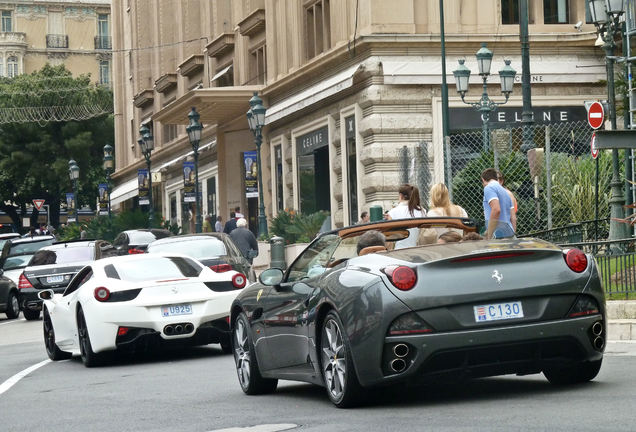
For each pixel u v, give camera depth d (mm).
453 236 13195
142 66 85688
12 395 16438
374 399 12109
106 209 85625
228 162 64312
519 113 44406
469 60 43812
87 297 20156
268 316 13703
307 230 46125
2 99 110875
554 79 44219
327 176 50406
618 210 26031
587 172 31641
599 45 42031
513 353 11281
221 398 14219
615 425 9625
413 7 43875
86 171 111562
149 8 84875
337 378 12016
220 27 66000
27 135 110625
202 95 55031
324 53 47469
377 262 11703
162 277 20562
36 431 12125
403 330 11133
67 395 15891
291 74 50750
